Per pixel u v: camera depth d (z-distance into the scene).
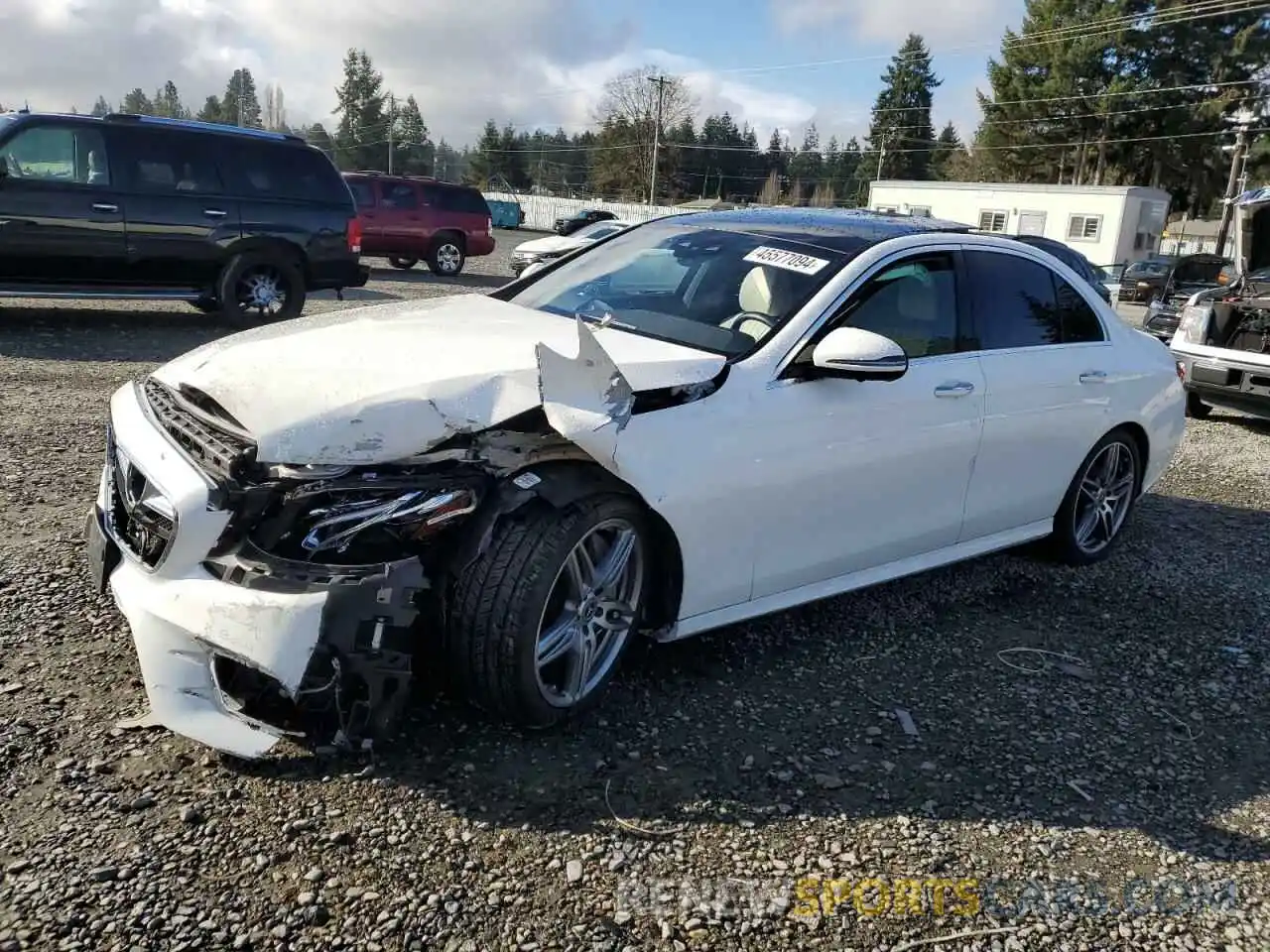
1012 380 4.47
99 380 7.91
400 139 109.69
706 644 3.97
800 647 4.06
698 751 3.21
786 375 3.61
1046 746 3.48
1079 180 60.34
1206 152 57.28
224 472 2.76
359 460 2.77
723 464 3.37
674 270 4.18
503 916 2.42
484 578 2.92
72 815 2.60
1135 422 5.27
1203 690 4.04
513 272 20.97
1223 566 5.58
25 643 3.42
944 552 4.48
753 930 2.47
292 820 2.66
